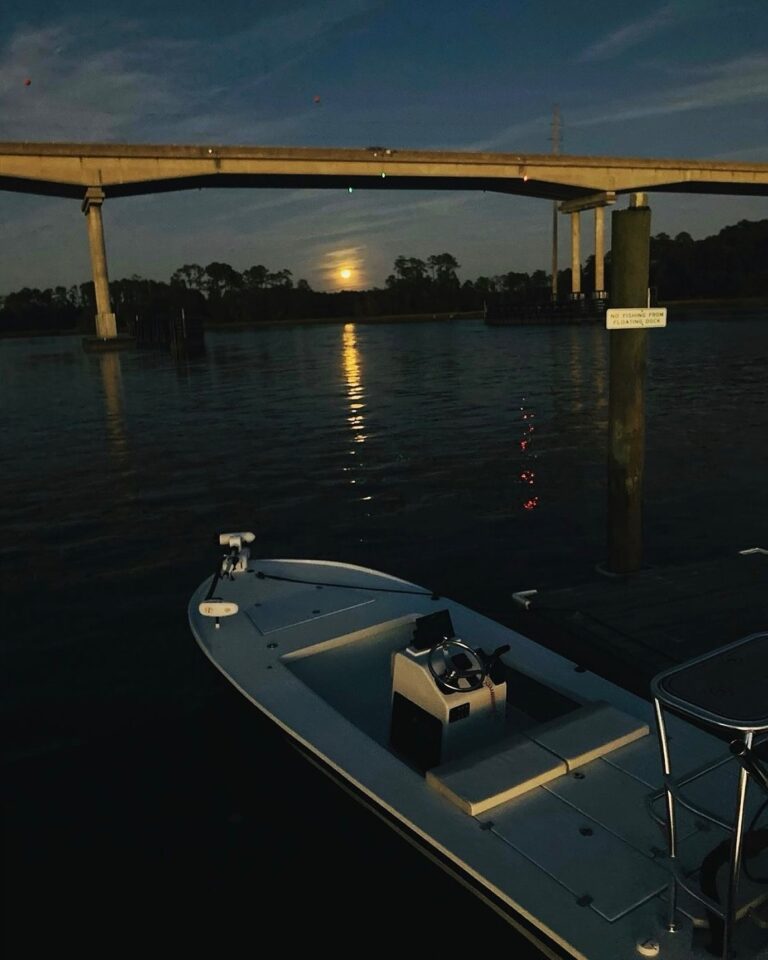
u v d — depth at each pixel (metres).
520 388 31.00
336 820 3.92
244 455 18.39
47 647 7.56
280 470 16.39
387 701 4.75
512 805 3.38
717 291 133.12
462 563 9.80
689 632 6.10
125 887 4.12
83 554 10.77
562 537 10.62
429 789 3.54
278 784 4.44
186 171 70.88
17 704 6.35
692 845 3.11
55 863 4.34
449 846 3.17
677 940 2.70
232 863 4.17
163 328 74.81
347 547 10.73
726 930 2.46
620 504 7.78
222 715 5.10
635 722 3.83
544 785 3.49
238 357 60.84
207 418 25.61
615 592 7.05
